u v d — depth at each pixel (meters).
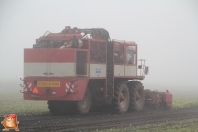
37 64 22.94
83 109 23.56
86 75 23.06
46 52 22.83
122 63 26.19
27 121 19.98
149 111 27.81
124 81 26.64
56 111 23.61
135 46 27.62
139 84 27.91
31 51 23.05
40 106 29.31
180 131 17.89
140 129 18.25
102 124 19.64
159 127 19.11
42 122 19.70
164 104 29.17
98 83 24.89
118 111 25.67
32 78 22.97
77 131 17.06
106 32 25.47
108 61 25.19
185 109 29.72
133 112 26.94
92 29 25.36
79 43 22.98
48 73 22.77
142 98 28.11
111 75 25.16
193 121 21.88
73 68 22.47
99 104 25.30
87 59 23.16
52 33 24.16
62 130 17.23
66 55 22.56
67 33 24.02
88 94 23.94
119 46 26.03
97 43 24.09
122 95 26.17
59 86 22.58
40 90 22.83
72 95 22.47
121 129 17.86
